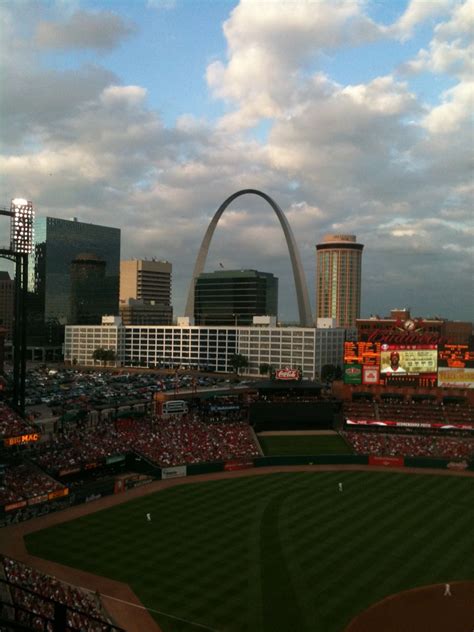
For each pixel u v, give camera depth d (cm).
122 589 5475
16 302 10056
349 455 10819
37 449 9300
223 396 14238
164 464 9881
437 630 4741
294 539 6812
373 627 4794
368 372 13325
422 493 8812
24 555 6309
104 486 8688
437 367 13112
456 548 6506
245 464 10431
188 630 4747
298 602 5238
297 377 13650
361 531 7088
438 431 12225
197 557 6269
